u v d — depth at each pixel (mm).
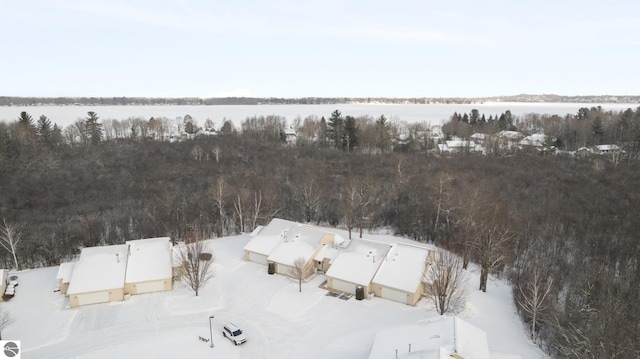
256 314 47562
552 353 40656
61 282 51781
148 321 46094
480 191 69625
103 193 89500
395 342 36281
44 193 87750
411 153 134500
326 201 84562
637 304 44188
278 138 166500
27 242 64875
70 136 143375
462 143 147875
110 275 51250
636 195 80125
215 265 59875
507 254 54719
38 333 43625
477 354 33031
